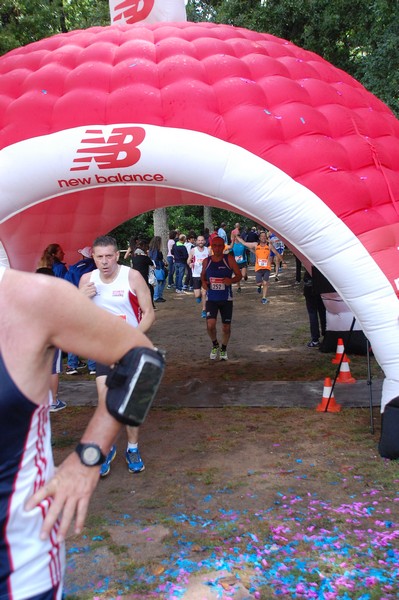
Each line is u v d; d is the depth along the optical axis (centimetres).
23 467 140
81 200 827
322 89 570
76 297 143
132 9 746
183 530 371
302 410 605
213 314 844
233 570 323
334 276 501
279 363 819
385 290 483
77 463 147
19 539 139
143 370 148
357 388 668
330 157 511
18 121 533
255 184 500
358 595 296
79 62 575
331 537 354
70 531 373
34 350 137
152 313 462
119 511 402
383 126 592
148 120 517
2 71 607
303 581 311
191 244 1841
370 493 412
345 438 520
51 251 762
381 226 501
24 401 136
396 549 338
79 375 810
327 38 1770
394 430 469
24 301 137
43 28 1803
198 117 513
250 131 509
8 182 520
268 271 1409
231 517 385
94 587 313
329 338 860
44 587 142
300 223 498
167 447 521
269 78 555
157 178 523
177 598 300
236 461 482
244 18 1831
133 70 542
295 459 479
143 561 337
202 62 559
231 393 678
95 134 512
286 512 388
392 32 1304
